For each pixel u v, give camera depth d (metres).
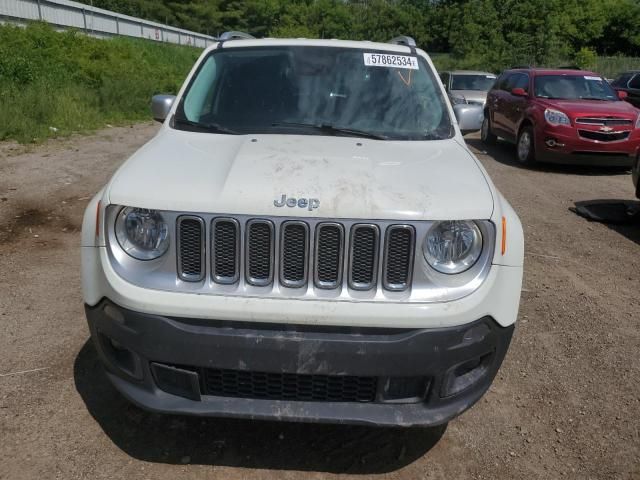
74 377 3.56
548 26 45.41
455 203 2.64
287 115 3.64
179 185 2.68
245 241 2.56
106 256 2.66
